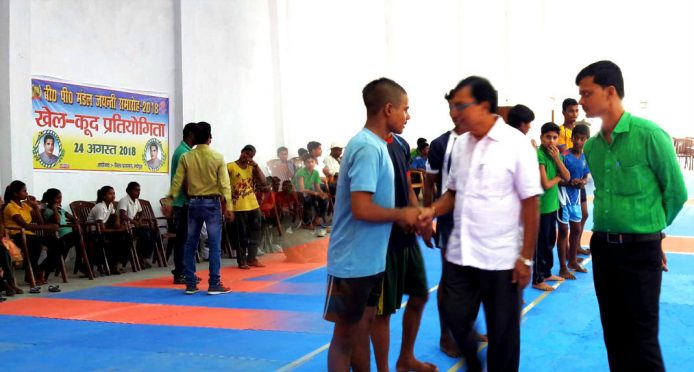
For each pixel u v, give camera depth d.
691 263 8.89
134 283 8.38
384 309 3.95
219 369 4.70
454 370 4.52
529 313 6.12
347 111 15.97
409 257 4.18
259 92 13.44
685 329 5.54
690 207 15.39
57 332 5.84
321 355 4.97
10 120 9.06
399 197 3.91
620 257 3.58
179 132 11.70
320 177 11.89
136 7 11.00
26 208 8.32
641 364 3.57
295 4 14.23
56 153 9.84
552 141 6.74
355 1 16.22
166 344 5.37
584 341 5.22
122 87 10.81
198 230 7.55
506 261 3.54
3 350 5.27
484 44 20.50
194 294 7.53
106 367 4.79
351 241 3.54
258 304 6.90
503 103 20.45
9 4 9.02
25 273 8.45
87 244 9.12
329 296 3.62
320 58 15.03
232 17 12.77
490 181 3.54
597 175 3.70
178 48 11.66
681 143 22.69
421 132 18.92
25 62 9.24
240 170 9.24
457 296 3.64
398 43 17.70
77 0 10.12
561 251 7.75
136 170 11.09
